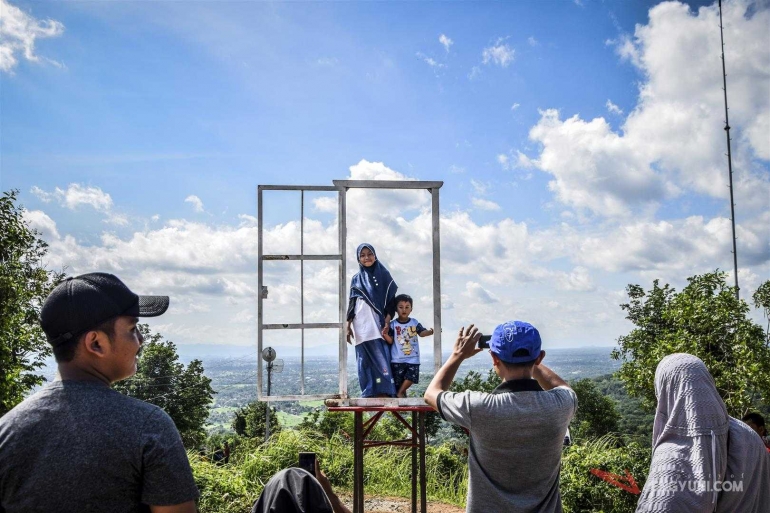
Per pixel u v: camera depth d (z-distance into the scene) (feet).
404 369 21.74
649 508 8.35
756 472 8.43
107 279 6.59
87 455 5.74
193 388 119.96
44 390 6.19
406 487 32.81
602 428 80.23
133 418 6.07
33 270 43.83
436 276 20.95
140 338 6.86
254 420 93.15
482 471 8.62
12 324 33.47
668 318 36.32
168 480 5.99
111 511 5.81
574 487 27.66
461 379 72.54
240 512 25.91
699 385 8.72
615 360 39.58
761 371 29.55
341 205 20.95
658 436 9.09
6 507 5.74
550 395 8.64
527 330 8.91
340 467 33.99
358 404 20.21
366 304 21.57
